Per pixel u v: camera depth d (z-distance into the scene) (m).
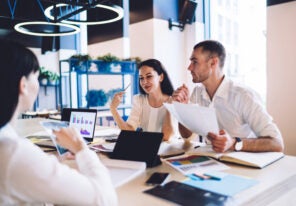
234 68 3.93
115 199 0.73
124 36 5.82
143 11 4.89
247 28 3.74
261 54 3.43
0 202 0.61
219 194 0.83
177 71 5.05
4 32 7.40
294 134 3.02
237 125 1.68
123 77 5.64
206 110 1.19
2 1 5.16
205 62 1.61
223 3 4.41
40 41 8.05
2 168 0.59
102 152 1.40
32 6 5.35
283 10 3.03
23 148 0.62
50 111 5.56
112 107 2.25
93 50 6.82
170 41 4.93
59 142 0.88
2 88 0.63
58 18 4.20
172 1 4.96
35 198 0.61
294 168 1.10
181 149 1.46
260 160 1.15
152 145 1.21
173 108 1.36
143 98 2.26
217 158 1.21
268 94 3.22
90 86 6.58
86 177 0.71
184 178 0.99
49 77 7.39
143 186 0.93
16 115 0.70
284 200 0.95
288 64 3.03
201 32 4.94
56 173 0.63
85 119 1.78
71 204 0.65
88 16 5.16
